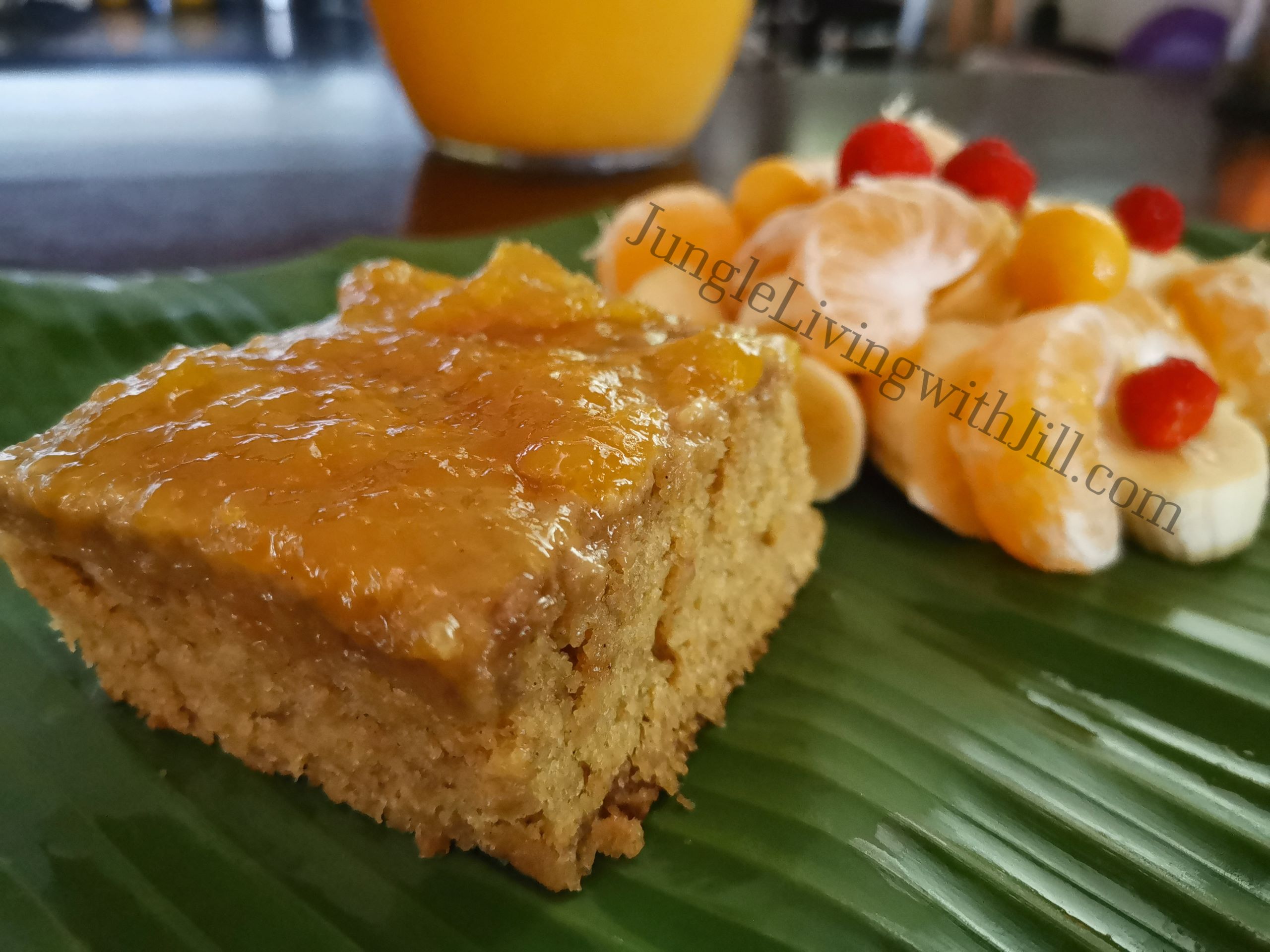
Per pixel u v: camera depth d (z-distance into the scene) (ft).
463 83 0.85
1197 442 0.51
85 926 0.31
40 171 0.87
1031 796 0.37
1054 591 0.48
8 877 0.32
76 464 0.34
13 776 0.36
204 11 1.77
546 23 0.80
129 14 1.71
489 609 0.28
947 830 0.35
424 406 0.36
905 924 0.32
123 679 0.38
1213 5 1.69
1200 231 0.77
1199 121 1.15
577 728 0.33
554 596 0.30
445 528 0.29
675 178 0.91
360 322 0.43
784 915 0.32
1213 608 0.47
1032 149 1.02
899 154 0.60
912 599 0.48
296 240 0.75
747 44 1.73
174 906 0.32
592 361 0.39
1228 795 0.38
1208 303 0.57
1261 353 0.55
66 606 0.38
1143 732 0.40
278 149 0.97
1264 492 0.50
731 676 0.42
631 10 0.80
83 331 0.56
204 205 0.81
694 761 0.38
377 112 1.13
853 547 0.51
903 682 0.43
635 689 0.36
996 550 0.51
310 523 0.30
